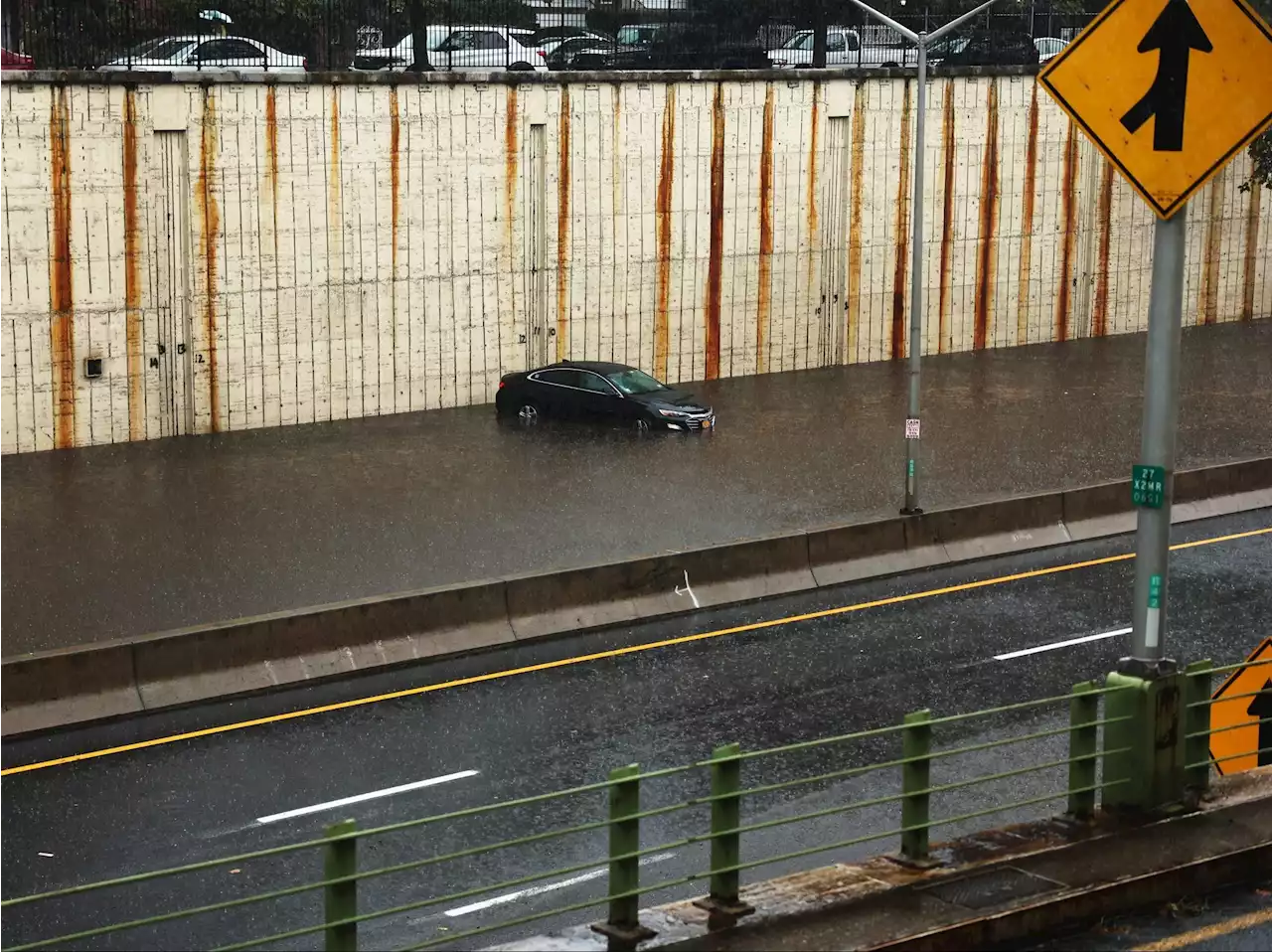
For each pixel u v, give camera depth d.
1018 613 23.61
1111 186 45.25
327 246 34.53
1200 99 12.12
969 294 43.50
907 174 41.75
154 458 31.95
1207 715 13.55
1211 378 40.81
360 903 14.23
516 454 32.72
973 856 12.23
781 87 39.38
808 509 28.39
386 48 38.25
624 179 37.78
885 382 40.03
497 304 36.84
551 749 18.20
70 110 31.23
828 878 11.89
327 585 24.00
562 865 15.09
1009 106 42.81
